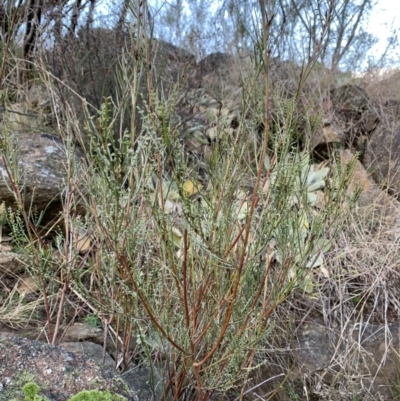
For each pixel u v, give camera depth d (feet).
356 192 4.12
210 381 3.78
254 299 3.68
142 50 4.00
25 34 8.07
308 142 4.39
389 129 8.65
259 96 3.95
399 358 5.35
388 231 6.66
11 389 2.82
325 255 6.33
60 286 5.23
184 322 3.76
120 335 4.92
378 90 9.80
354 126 9.36
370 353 5.44
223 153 4.12
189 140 7.71
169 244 3.42
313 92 8.87
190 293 3.74
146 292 3.46
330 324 5.73
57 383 2.93
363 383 5.38
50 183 5.87
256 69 3.56
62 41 7.61
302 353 5.48
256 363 5.23
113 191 3.11
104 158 3.01
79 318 5.27
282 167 3.46
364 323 5.76
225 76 10.34
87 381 2.99
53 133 7.43
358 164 8.20
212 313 3.70
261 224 3.64
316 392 5.27
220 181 3.68
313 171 7.02
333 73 10.39
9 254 4.71
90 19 7.95
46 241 6.03
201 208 3.71
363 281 6.26
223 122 5.32
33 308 5.02
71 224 4.33
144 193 3.38
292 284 3.59
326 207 3.94
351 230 6.66
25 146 6.52
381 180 8.18
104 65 7.43
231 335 3.69
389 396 5.30
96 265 4.09
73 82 7.22
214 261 3.38
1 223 5.56
